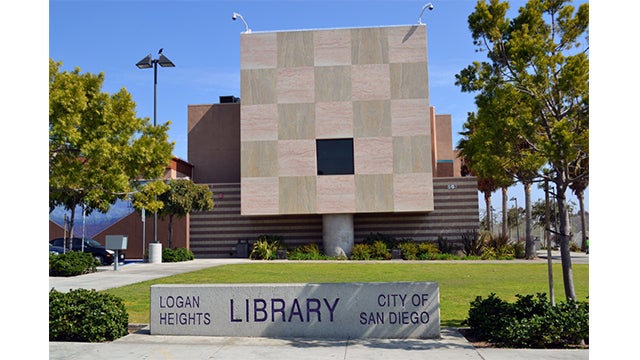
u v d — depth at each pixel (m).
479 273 21.44
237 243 33.72
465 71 10.75
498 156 9.95
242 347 8.54
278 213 31.67
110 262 28.11
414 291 9.27
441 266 25.11
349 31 32.50
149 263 28.19
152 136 22.58
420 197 31.33
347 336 9.25
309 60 32.41
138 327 10.32
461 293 15.06
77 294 9.83
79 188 18.03
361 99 32.03
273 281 18.28
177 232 33.78
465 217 33.06
